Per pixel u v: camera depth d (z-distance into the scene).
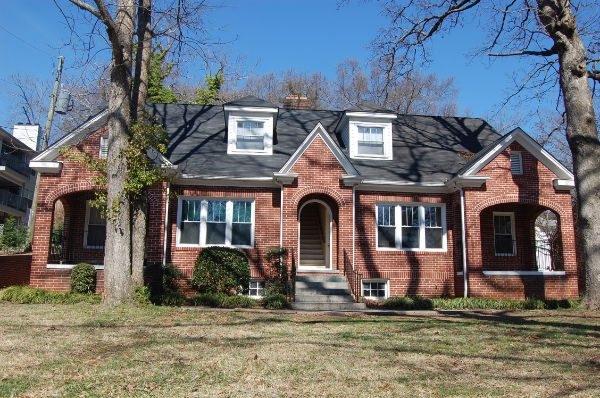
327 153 18.86
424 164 20.77
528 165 19.11
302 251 21.23
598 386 6.11
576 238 21.81
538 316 13.67
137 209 14.53
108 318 11.03
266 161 19.78
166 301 15.64
